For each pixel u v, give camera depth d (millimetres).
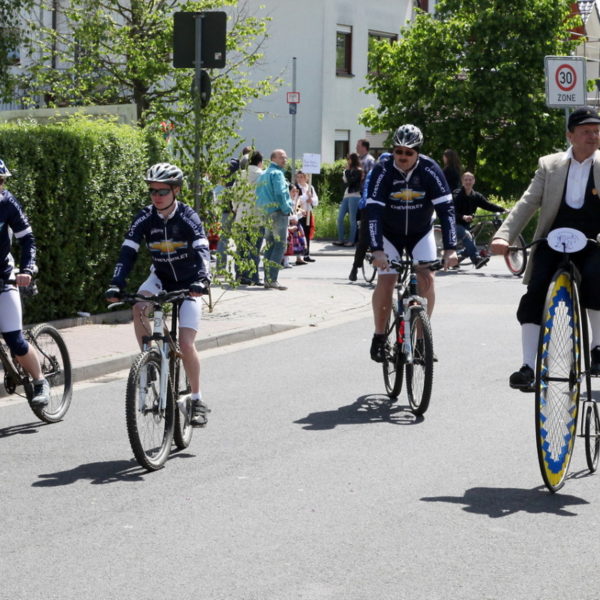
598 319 11492
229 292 28688
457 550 9328
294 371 18281
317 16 65312
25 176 20500
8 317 14180
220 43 23125
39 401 14344
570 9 50125
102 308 23266
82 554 9266
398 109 50688
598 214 11234
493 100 48812
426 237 15633
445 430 13906
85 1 35250
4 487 11414
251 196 25297
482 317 24672
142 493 11141
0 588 8484
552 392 10750
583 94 27797
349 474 11812
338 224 45281
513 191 52531
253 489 11242
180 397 12953
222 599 8227
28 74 36781
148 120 30422
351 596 8273
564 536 9703
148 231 12789
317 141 65812
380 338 15953
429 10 73938
